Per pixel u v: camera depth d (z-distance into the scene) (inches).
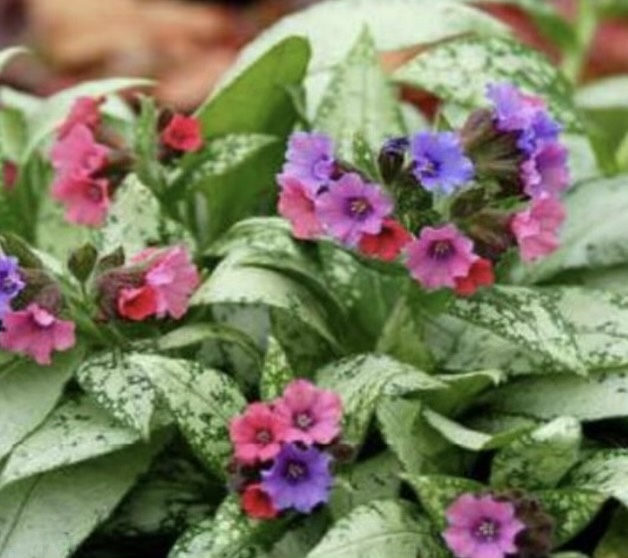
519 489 21.3
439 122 22.4
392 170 21.4
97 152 23.6
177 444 22.9
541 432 21.0
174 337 22.3
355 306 23.3
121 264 21.8
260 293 22.2
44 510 21.9
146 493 22.6
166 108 23.9
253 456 20.6
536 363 22.5
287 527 21.5
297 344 22.9
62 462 21.4
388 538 21.1
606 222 23.9
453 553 21.1
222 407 21.6
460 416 22.6
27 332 21.6
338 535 21.0
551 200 21.8
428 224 21.6
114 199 23.4
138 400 21.5
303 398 20.8
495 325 22.0
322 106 24.2
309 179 21.4
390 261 21.8
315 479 20.6
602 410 22.0
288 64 24.3
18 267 21.6
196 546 21.3
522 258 22.7
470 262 21.2
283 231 23.1
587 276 23.9
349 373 22.0
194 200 24.8
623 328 22.5
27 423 21.8
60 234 24.9
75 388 22.5
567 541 21.7
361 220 21.2
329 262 23.3
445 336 23.0
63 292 22.0
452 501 21.0
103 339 22.4
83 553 23.0
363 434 21.5
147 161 23.8
